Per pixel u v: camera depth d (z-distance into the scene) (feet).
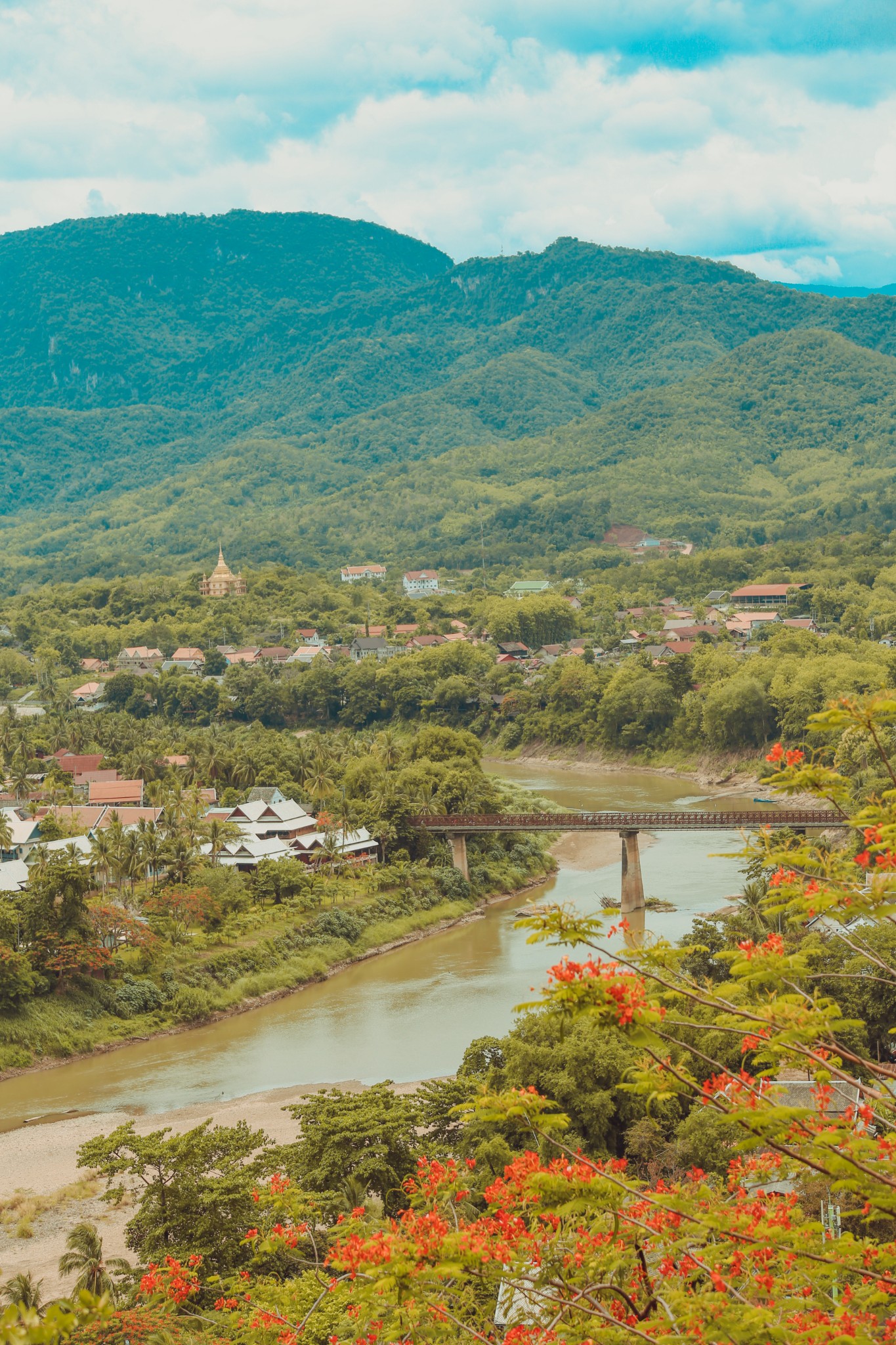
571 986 57.36
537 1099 67.15
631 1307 66.85
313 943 359.25
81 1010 302.45
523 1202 70.59
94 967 308.60
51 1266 188.75
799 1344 58.80
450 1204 110.63
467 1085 191.62
